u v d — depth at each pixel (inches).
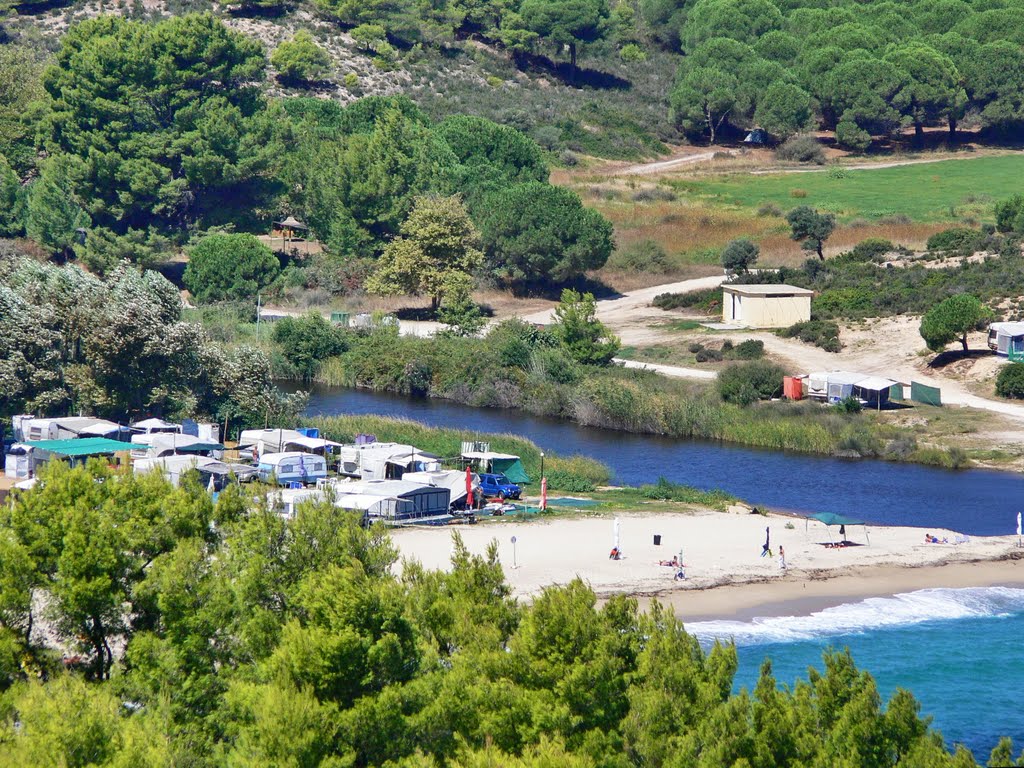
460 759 5044.3
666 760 5113.2
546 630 5565.9
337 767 5014.8
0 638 6200.8
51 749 4884.4
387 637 5433.1
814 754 5157.5
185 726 5669.3
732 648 5802.2
